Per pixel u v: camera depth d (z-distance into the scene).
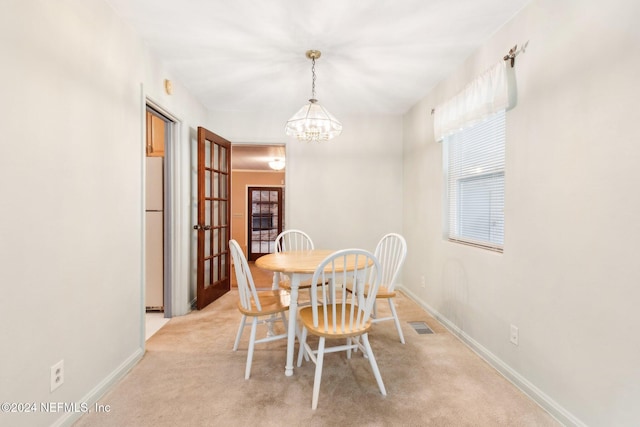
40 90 1.29
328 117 2.34
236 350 2.23
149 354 2.17
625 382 1.21
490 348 2.06
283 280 2.94
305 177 3.90
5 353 1.15
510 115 1.87
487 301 2.09
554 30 1.55
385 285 2.75
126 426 1.44
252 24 2.00
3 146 1.13
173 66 2.60
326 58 2.45
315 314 1.66
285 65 2.58
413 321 2.82
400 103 3.53
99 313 1.68
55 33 1.37
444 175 2.83
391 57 2.44
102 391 1.69
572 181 1.44
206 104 3.56
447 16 1.89
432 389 1.74
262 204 7.52
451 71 2.67
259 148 4.70
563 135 1.49
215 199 3.41
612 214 1.25
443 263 2.78
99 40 1.69
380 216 3.97
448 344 2.33
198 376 1.88
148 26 2.02
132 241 2.03
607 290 1.27
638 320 1.16
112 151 1.81
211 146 3.34
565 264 1.48
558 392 1.51
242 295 1.95
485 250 2.15
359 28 2.04
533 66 1.69
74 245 1.49
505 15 1.87
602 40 1.29
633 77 1.18
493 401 1.64
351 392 1.71
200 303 3.10
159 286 3.05
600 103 1.30
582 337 1.39
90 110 1.61
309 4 1.79
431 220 3.06
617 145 1.23
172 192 2.94
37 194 1.28
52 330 1.36
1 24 1.12
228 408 1.57
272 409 1.57
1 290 1.13
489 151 2.22
